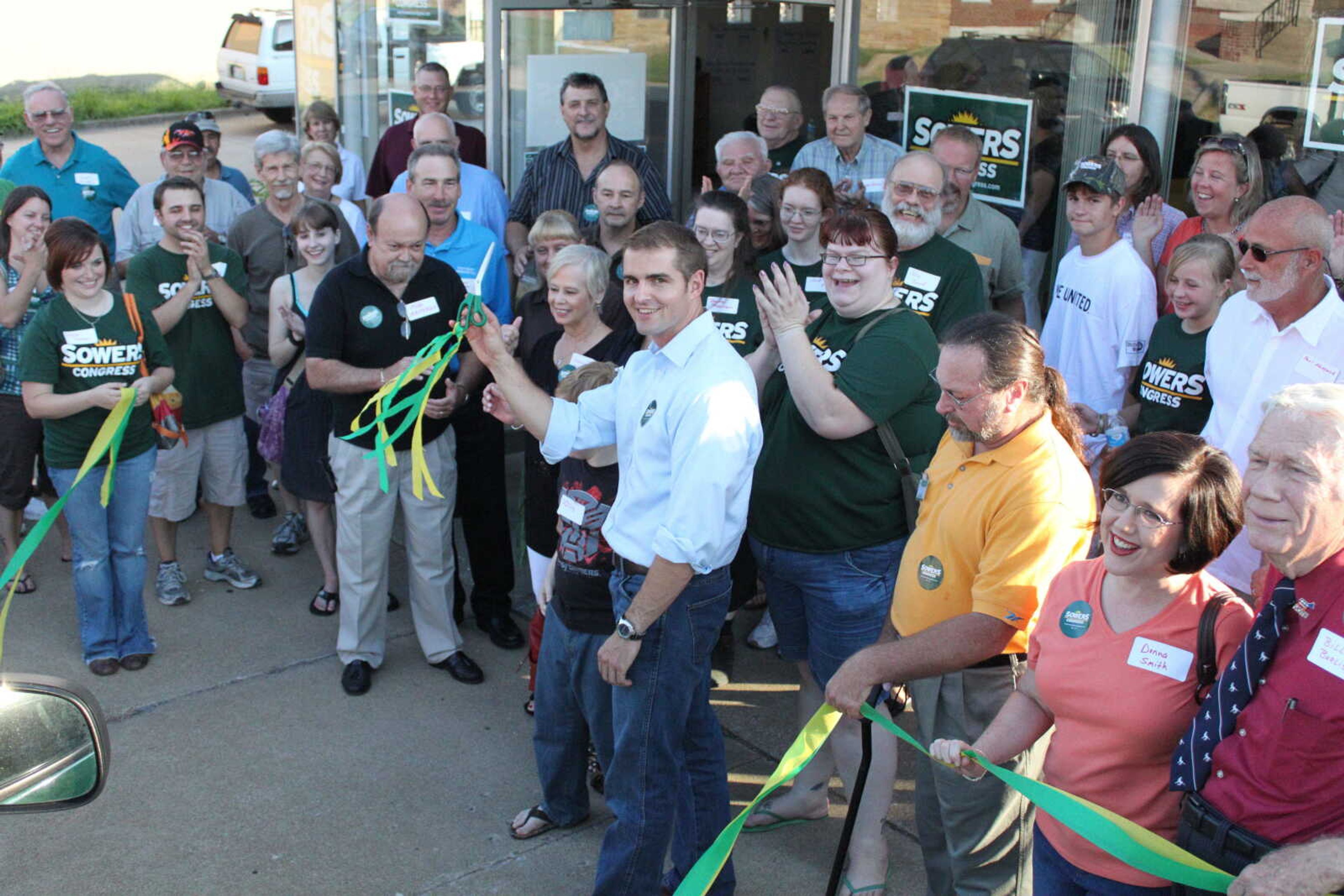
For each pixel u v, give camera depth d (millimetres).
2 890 3465
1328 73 4711
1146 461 2193
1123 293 4215
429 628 4730
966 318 2770
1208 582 2297
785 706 4531
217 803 3900
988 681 2805
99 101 24000
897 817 3842
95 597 4688
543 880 3539
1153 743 2273
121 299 4543
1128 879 2336
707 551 2838
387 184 7254
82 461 4539
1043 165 5586
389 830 3771
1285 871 1881
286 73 22344
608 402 3168
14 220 5129
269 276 5863
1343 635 1935
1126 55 5215
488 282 5348
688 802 3244
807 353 3146
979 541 2682
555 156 6164
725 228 4270
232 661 4844
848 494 3262
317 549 5230
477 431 4816
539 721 3576
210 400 5234
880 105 6168
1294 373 3283
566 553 3223
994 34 5629
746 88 8867
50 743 2051
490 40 7426
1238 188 4293
